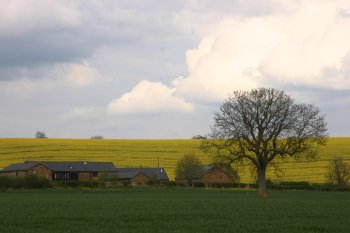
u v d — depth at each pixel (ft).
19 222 110.42
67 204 171.63
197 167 421.18
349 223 110.11
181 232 94.94
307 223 110.11
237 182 388.78
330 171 375.86
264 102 262.26
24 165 470.39
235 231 97.09
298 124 260.62
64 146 549.54
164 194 277.23
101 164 483.10
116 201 192.24
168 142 578.25
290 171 414.21
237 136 261.44
